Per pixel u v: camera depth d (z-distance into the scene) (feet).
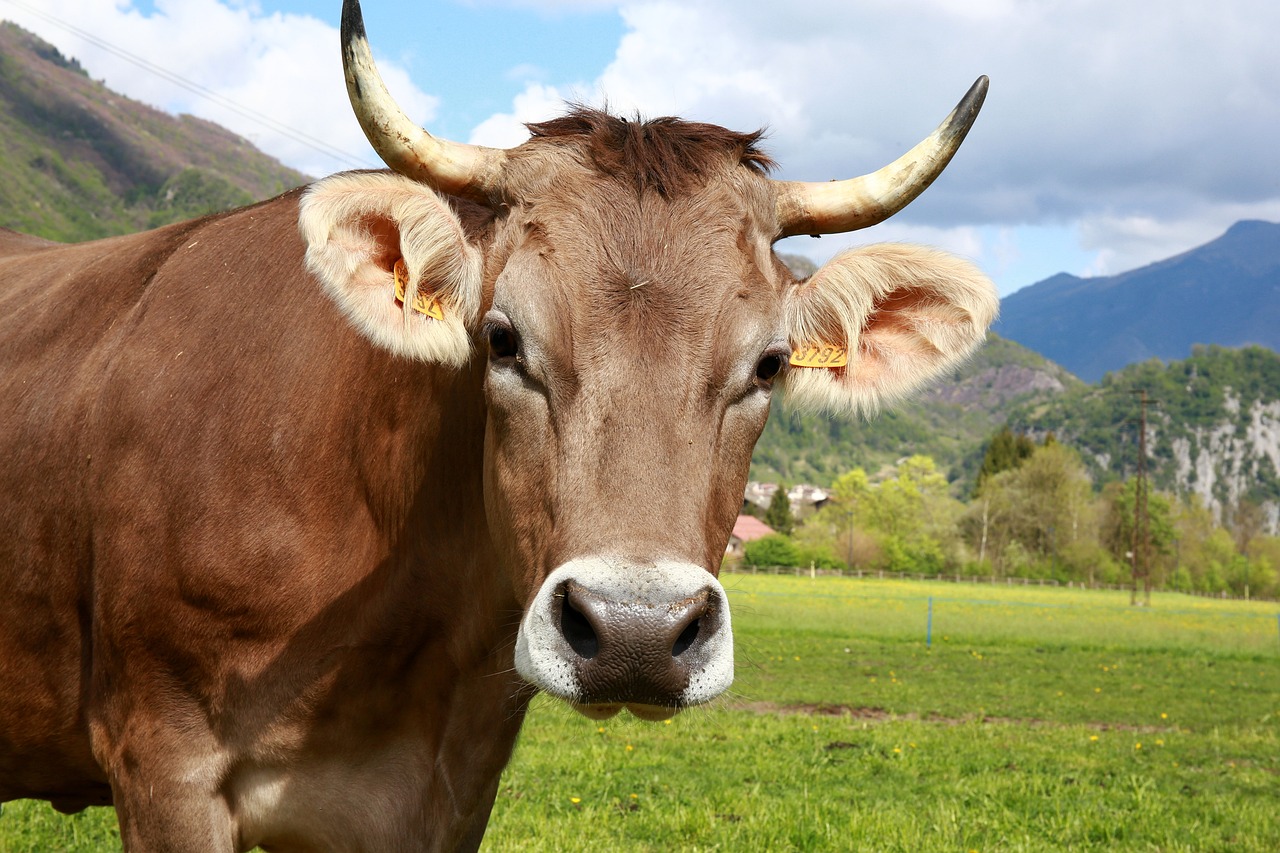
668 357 10.33
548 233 11.03
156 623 12.14
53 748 13.78
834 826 26.63
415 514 12.69
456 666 13.01
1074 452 435.53
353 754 12.73
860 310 12.50
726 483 10.87
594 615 9.11
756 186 11.96
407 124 11.87
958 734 44.98
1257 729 52.19
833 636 100.53
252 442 12.35
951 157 12.30
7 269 16.52
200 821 12.10
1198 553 409.28
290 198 14.44
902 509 409.08
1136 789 33.68
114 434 12.66
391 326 11.16
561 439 10.32
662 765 34.32
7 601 13.34
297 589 12.17
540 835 24.14
